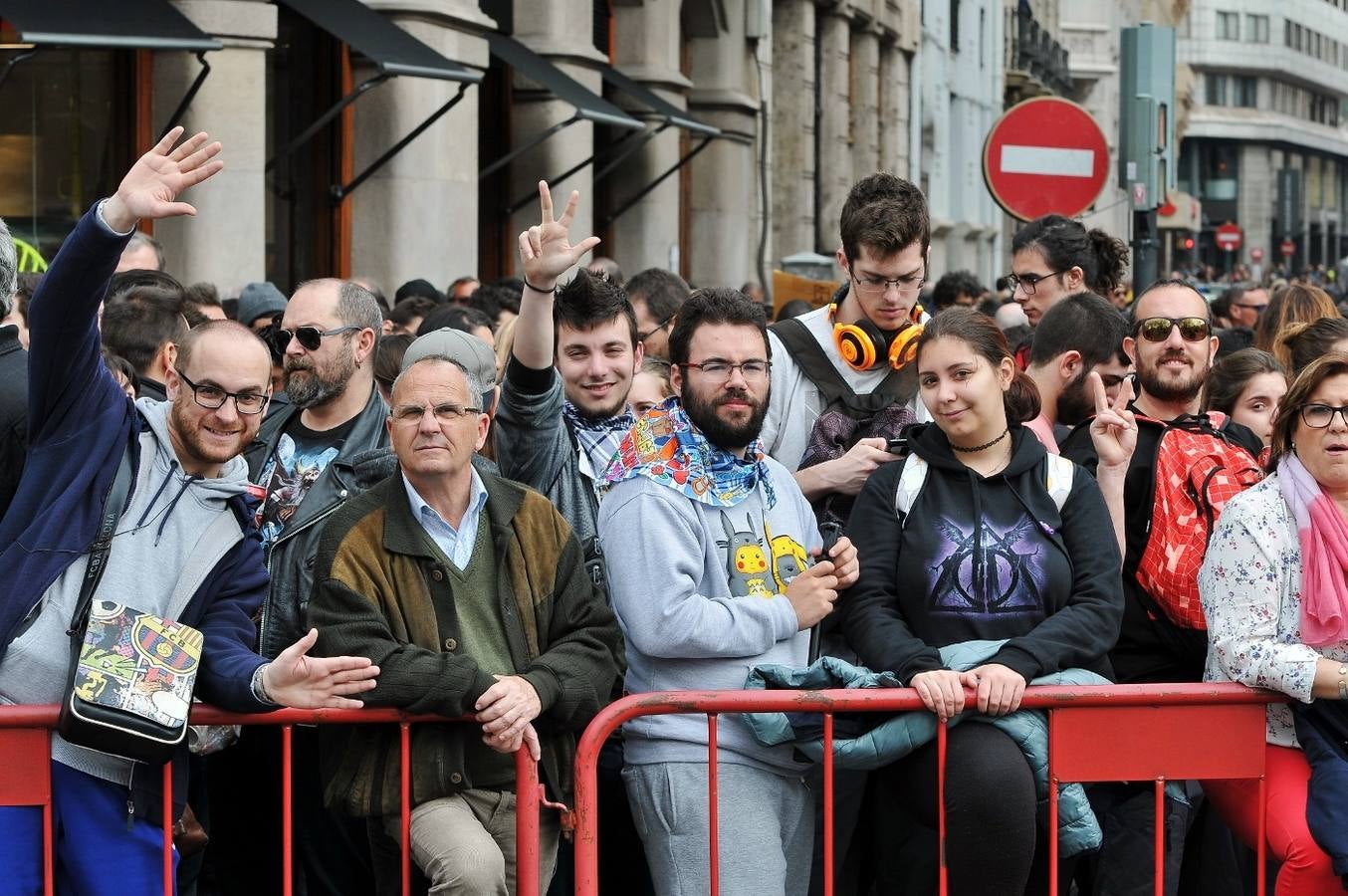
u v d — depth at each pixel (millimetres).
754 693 4629
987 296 16953
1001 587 4914
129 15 10406
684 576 4852
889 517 5062
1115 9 67938
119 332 6203
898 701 4637
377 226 14469
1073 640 4781
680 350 5035
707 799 4805
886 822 5078
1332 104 127812
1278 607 4914
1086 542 4969
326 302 5469
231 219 12398
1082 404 6332
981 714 4699
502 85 17406
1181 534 5453
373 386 5629
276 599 5180
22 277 6629
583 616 4754
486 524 4773
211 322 4609
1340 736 4844
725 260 23156
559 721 4621
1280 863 4934
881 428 5578
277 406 5621
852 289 5695
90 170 12141
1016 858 4668
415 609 4641
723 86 22844
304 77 14305
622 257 20312
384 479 5211
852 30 30047
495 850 4496
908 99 33688
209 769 5613
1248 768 4832
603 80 18828
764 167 24516
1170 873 5113
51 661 4363
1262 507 4965
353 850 5469
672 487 4934
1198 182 109500
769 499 5090
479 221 17422
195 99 12250
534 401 5141
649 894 5391
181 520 4504
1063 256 8086
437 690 4465
